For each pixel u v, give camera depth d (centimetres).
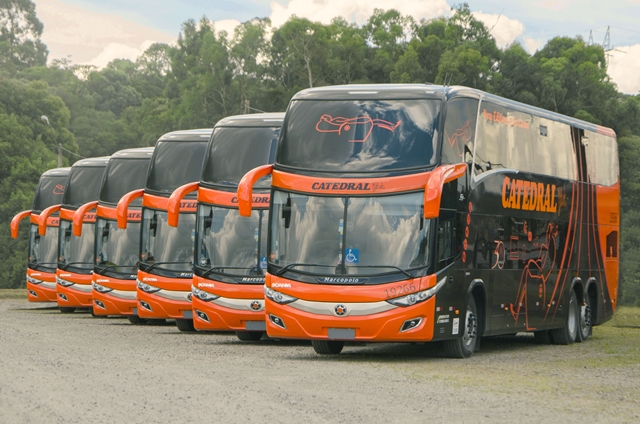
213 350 1902
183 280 2559
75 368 1448
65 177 3894
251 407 1077
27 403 1064
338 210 1667
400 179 1648
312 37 9688
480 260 1820
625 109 8631
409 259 1631
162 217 2609
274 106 9775
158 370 1446
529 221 2059
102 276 2977
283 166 1717
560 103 8250
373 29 11188
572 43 9662
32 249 3859
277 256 1694
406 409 1088
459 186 1730
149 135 11169
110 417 988
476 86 8388
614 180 2608
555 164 2216
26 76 15350
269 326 1695
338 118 1708
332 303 1644
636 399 1209
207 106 10388
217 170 2291
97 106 14450
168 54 12325
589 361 1755
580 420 1032
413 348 2039
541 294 2127
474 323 1827
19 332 2322
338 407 1093
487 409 1098
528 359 1808
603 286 2514
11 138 9550
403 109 1691
